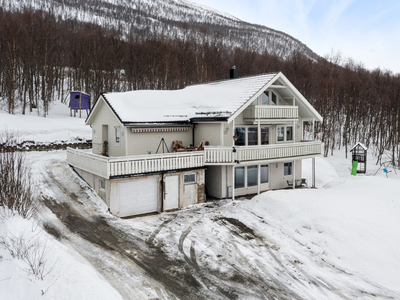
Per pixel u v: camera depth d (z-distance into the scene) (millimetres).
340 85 51281
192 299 9172
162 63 50844
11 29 39594
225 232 14375
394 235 12625
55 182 19000
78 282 8453
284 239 13906
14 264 8742
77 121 38406
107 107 20906
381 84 61125
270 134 22609
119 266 10703
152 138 19609
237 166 20766
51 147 29625
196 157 18391
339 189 17891
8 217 11477
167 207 17469
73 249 11547
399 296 9891
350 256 11992
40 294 7891
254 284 10211
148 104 21391
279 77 20984
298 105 23688
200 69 52000
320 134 53938
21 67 45250
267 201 17109
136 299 8914
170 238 13383
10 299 7641
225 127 19734
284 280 10562
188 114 21422
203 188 18984
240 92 20969
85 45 51312
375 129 54281
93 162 17188
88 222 14406
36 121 34000
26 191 13492
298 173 24672
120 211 16094
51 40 46688
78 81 49344
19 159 13117
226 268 11141
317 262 11969
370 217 13820
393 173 35469
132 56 53969
